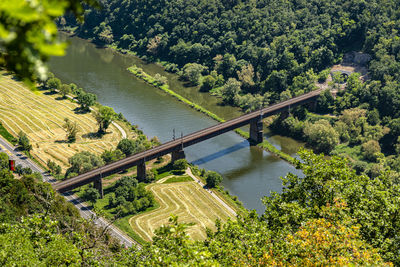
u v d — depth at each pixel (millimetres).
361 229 54781
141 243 142625
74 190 174250
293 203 60844
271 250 48406
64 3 10742
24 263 46062
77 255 49000
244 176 199500
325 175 64250
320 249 43969
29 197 108438
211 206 169250
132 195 167750
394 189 62438
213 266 31266
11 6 10094
